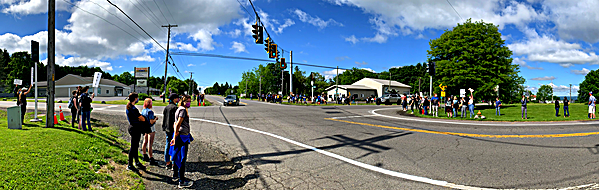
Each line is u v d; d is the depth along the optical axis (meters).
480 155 6.72
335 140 8.88
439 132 10.51
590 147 7.45
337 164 6.08
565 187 4.57
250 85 80.69
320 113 19.92
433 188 4.63
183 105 4.93
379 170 5.62
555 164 5.87
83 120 8.29
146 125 5.38
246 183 4.95
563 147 7.50
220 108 24.48
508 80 26.97
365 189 4.62
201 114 17.86
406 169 5.68
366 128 11.73
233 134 10.05
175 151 4.76
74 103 8.70
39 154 4.99
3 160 4.43
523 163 5.98
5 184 3.64
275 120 14.77
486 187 4.64
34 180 3.91
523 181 4.88
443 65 27.44
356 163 6.15
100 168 4.95
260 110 22.16
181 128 4.82
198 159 6.48
